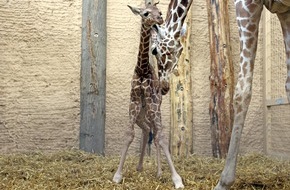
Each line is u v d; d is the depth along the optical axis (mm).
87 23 6145
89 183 4059
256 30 3252
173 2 3926
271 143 6172
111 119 6219
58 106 6145
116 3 6410
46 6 6238
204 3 6555
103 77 6117
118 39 6367
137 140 6152
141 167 4453
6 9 6137
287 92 3467
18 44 6137
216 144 6035
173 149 6051
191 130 6180
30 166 4938
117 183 3955
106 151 6152
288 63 3461
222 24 6188
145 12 3861
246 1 3240
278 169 4805
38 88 6125
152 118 4012
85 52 6117
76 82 6215
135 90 3998
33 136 6055
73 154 5715
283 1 3174
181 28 3896
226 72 6078
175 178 3859
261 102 6516
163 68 3857
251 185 3879
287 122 5629
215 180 4074
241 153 6395
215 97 6113
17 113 6051
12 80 6078
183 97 6152
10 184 3939
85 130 5992
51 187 3852
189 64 6270
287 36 3451
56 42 6227
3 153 5922
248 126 6453
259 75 6559
